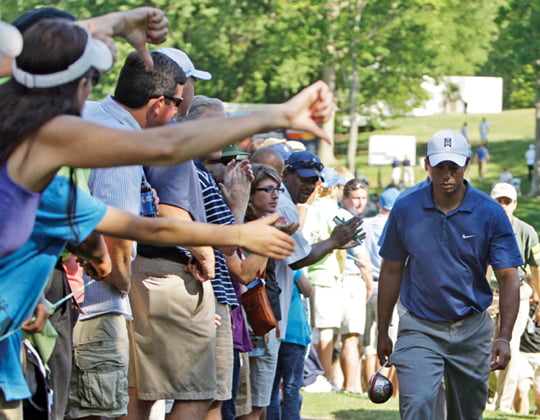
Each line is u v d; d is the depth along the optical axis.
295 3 37.25
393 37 38.84
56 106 2.98
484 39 43.31
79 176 3.87
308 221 9.72
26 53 2.99
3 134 2.94
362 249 10.64
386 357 6.43
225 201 5.90
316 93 2.83
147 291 5.05
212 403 5.56
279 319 6.65
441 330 6.13
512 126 58.22
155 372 5.09
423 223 6.08
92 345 4.66
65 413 4.70
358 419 8.77
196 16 39.28
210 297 5.16
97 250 4.05
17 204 2.99
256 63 41.28
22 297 3.19
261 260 5.80
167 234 3.35
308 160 7.69
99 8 36.09
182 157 2.86
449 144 5.94
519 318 9.79
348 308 10.59
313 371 9.21
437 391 6.08
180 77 4.87
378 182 44.97
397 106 43.53
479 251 6.06
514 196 9.75
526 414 9.86
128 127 4.74
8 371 3.34
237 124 2.83
